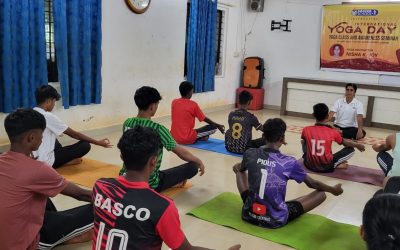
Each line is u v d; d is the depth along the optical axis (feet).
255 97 27.58
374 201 3.12
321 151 13.39
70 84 15.80
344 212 10.27
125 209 4.74
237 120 15.37
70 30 15.39
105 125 17.93
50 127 11.02
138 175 4.95
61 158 12.19
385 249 2.93
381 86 23.00
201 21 23.03
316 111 13.61
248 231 8.76
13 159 5.81
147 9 19.12
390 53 24.04
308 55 26.76
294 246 8.18
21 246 5.92
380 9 23.90
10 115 5.82
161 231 4.74
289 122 23.67
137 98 9.17
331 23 25.53
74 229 7.17
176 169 10.70
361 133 18.63
